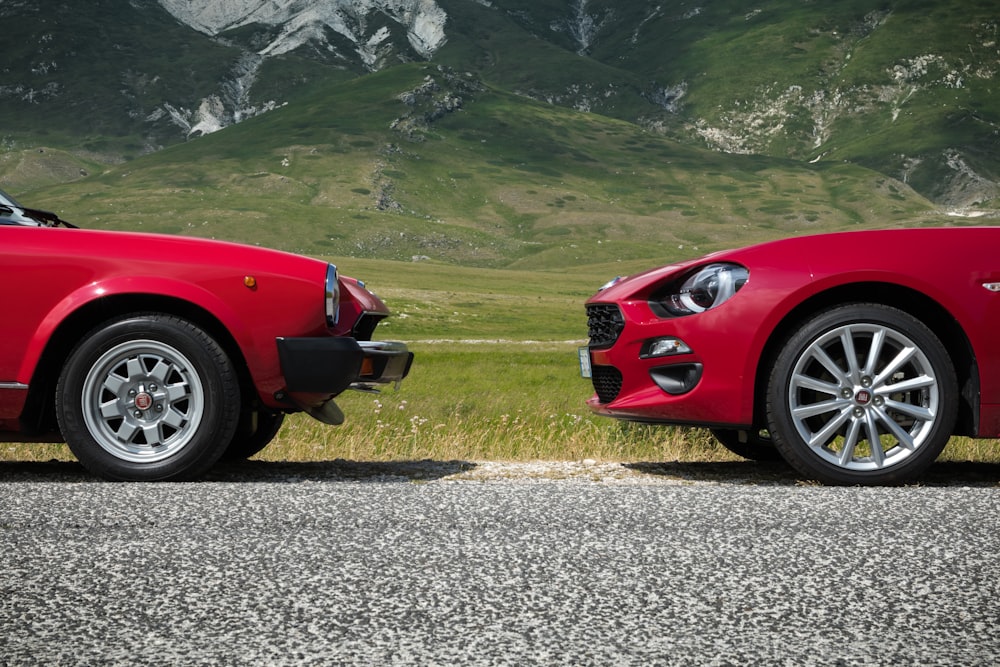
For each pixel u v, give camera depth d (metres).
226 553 2.51
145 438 3.98
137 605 2.09
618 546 2.58
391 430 7.30
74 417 3.88
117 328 3.89
